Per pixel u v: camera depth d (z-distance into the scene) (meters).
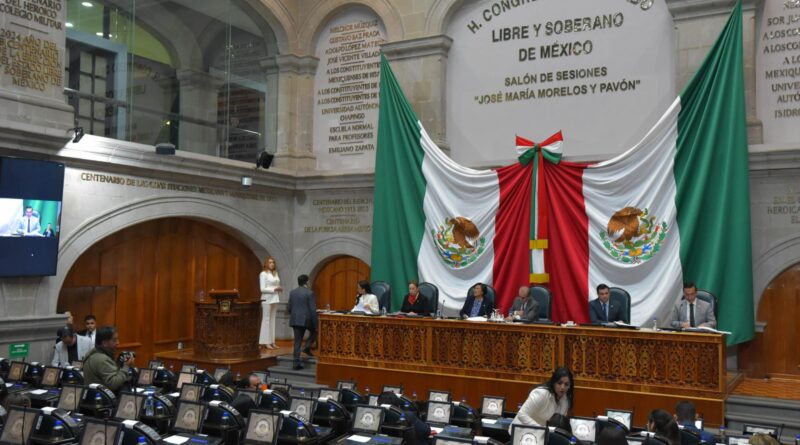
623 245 11.25
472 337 9.54
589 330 8.75
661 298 10.80
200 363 12.02
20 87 10.49
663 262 10.95
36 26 10.74
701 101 10.88
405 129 13.34
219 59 14.73
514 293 12.02
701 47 11.34
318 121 15.33
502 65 13.36
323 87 15.30
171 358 12.41
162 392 7.72
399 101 13.48
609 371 8.63
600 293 9.70
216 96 14.61
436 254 12.77
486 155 13.44
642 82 12.05
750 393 9.37
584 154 12.47
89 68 12.22
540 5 13.02
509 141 13.22
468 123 13.66
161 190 12.66
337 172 14.66
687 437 5.32
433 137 13.66
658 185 11.07
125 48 12.85
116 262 12.69
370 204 14.41
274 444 5.30
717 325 10.46
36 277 10.61
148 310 13.23
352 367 10.45
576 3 12.68
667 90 11.82
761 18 11.27
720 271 10.48
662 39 11.91
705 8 11.31
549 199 11.95
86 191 11.40
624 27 12.25
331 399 6.20
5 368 8.84
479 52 13.62
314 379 11.51
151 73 13.37
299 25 15.34
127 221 12.03
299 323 11.91
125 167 11.94
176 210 12.89
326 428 5.89
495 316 9.80
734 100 10.62
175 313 13.74
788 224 10.67
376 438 5.54
